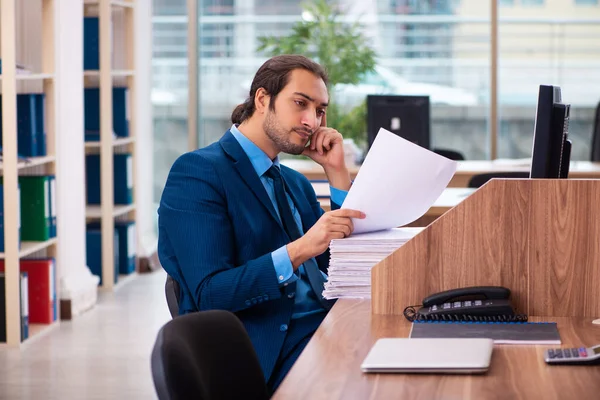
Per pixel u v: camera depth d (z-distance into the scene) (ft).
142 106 26.81
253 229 9.14
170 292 9.14
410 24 28.45
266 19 28.66
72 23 20.66
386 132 8.26
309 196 10.42
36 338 18.42
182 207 9.02
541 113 8.66
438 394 5.72
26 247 18.15
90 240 23.09
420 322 7.44
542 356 6.49
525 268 7.66
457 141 28.94
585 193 7.54
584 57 28.48
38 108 18.75
